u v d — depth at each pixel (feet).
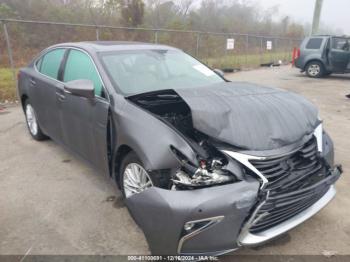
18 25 45.85
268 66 62.54
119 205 11.35
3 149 16.57
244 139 8.00
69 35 48.47
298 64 47.37
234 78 44.52
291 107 9.45
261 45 68.80
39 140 17.57
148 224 7.73
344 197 11.95
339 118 23.41
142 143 8.54
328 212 10.99
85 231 9.98
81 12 68.39
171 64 13.07
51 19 62.59
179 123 9.52
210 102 8.93
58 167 14.40
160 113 10.49
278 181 7.91
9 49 28.99
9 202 11.62
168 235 7.48
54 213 10.91
